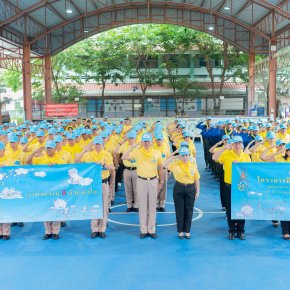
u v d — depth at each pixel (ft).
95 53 122.72
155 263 22.18
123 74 132.57
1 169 25.71
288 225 25.99
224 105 130.82
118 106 132.57
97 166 26.05
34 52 103.76
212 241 25.75
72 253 23.82
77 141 34.94
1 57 97.19
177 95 127.85
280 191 25.59
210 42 119.85
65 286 19.53
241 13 95.40
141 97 132.57
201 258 22.85
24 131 47.32
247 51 107.55
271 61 87.71
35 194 25.91
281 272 20.94
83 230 28.32
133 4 103.09
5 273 21.13
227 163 26.25
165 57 124.47
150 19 105.19
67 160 27.78
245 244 25.17
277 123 51.19
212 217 31.58
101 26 106.32
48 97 107.55
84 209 26.13
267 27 96.27
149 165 26.17
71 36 106.42
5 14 79.36
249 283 19.67
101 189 26.13
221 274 20.71
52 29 97.76
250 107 107.34
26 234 27.48
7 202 25.90
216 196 39.27
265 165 25.58
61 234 27.45
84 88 133.39
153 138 30.99
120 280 20.10
